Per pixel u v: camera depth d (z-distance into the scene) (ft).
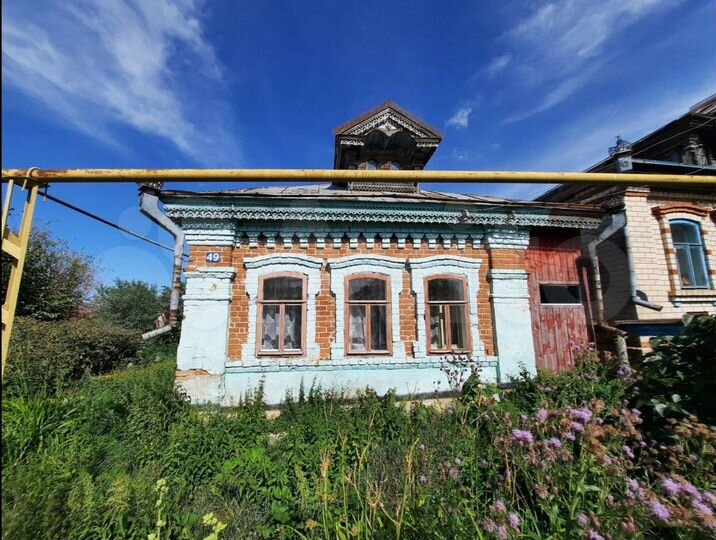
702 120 26.68
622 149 23.71
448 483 8.87
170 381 18.47
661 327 18.17
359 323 19.08
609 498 7.13
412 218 19.24
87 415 14.26
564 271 21.27
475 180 8.87
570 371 18.84
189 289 17.21
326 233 19.13
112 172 8.26
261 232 18.54
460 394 17.44
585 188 26.03
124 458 12.01
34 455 11.43
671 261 23.12
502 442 9.70
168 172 8.29
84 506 8.77
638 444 9.62
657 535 7.16
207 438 12.39
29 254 40.09
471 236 20.44
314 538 8.65
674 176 9.25
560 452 8.13
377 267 19.26
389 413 14.28
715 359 9.76
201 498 10.41
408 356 18.86
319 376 17.88
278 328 18.29
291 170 8.42
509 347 19.40
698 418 9.52
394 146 27.22
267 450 12.80
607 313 21.77
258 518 9.76
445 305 19.80
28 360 22.67
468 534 7.54
